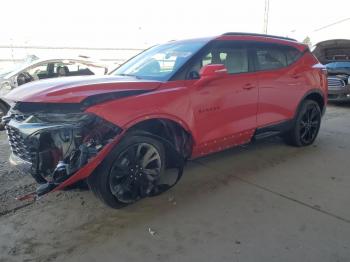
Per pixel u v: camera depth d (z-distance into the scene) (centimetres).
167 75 378
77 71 978
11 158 359
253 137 470
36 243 303
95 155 309
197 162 491
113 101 322
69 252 291
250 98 445
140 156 349
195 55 397
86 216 347
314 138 579
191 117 376
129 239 308
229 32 450
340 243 298
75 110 313
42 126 310
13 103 338
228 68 431
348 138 624
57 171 307
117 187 337
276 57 497
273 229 321
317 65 562
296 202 373
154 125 370
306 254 283
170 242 303
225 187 411
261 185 416
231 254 285
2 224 332
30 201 377
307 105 545
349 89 923
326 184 420
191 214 349
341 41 1005
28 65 910
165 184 383
